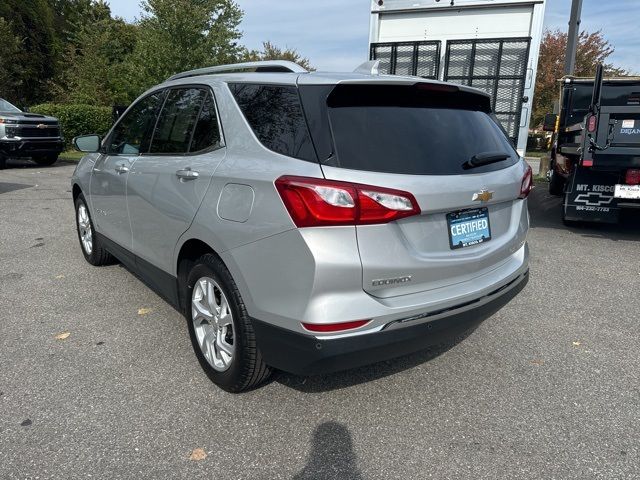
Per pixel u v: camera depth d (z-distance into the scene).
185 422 2.78
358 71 3.29
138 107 4.23
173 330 3.88
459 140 2.87
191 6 16.78
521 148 7.66
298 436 2.69
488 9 7.59
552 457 2.56
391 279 2.46
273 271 2.48
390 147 2.55
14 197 9.46
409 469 2.46
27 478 2.34
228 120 2.97
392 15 8.16
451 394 3.12
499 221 3.10
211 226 2.82
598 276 5.45
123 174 3.99
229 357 2.96
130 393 3.04
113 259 5.33
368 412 2.91
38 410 2.85
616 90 6.72
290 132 2.58
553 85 27.44
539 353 3.67
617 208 6.99
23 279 4.94
